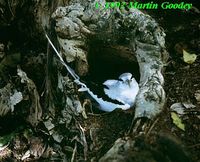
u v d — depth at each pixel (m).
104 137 2.17
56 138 2.38
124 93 2.22
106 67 2.45
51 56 2.43
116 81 2.27
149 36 2.21
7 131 2.50
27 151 2.38
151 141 1.92
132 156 1.85
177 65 2.53
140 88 2.14
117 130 2.16
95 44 2.35
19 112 2.52
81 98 2.34
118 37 2.30
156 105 2.07
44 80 2.57
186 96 2.32
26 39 2.73
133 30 2.25
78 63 2.33
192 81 2.40
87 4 2.29
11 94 2.53
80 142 2.25
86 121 2.28
